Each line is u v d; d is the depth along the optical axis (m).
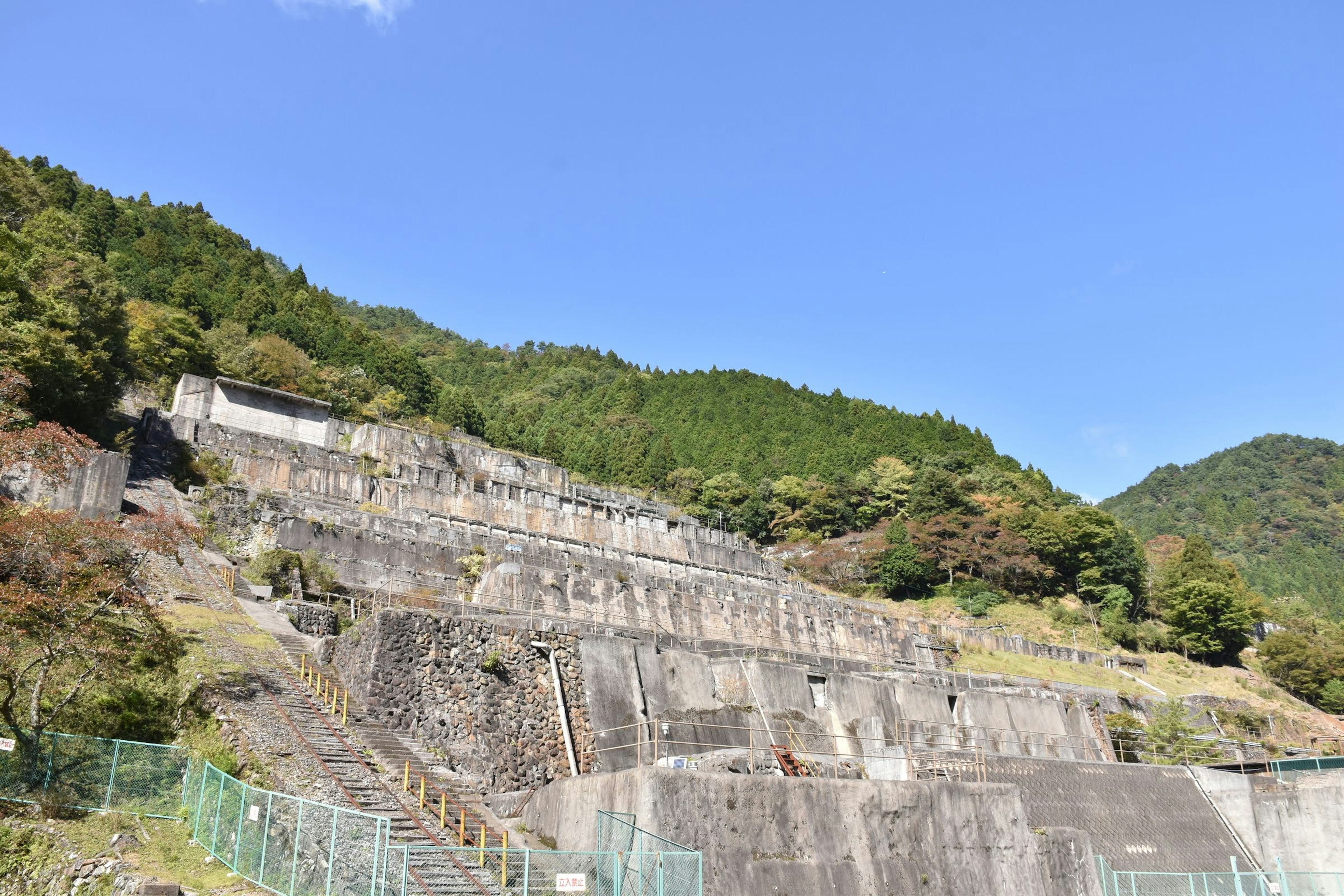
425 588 46.66
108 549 22.97
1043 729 44.50
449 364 184.12
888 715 39.16
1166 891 30.89
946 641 71.50
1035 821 33.84
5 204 71.25
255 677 25.48
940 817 25.30
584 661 30.14
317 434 66.50
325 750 22.33
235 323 90.94
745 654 49.75
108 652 21.30
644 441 124.12
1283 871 33.88
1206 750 49.44
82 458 25.62
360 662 27.03
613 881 18.45
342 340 104.50
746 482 117.00
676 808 20.38
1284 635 83.19
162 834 18.56
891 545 93.12
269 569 38.53
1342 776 38.66
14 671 20.23
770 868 21.25
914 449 126.38
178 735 22.00
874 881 22.92
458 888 17.27
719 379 164.75
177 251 108.56
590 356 194.25
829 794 23.33
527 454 101.75
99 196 106.62
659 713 31.38
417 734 25.61
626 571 58.16
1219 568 93.19
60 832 17.81
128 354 58.47
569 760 27.73
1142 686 72.06
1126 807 36.56
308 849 16.42
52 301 47.06
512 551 52.38
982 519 94.12
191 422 54.53
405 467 63.28
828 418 145.88
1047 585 92.50
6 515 22.30
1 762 18.55
